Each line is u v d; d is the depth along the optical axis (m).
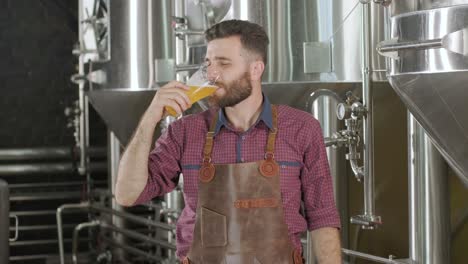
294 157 2.50
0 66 7.42
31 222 7.23
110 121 5.18
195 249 2.51
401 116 3.72
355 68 3.58
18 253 7.13
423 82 2.46
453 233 3.62
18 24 7.45
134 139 2.46
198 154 2.54
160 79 4.65
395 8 2.57
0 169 6.96
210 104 2.50
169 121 4.55
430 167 3.19
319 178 2.53
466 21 2.33
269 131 2.52
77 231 6.33
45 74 7.50
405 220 3.93
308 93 3.69
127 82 4.81
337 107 3.45
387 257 3.94
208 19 4.02
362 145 3.53
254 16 3.77
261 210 2.46
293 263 2.49
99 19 5.11
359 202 3.85
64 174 7.45
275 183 2.47
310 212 2.56
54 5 7.49
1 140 7.43
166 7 4.64
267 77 3.73
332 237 2.53
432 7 2.41
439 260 3.21
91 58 5.25
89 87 5.27
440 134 2.62
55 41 7.52
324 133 3.69
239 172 2.47
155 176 2.57
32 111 7.48
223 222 2.48
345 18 3.59
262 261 2.46
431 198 3.20
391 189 3.84
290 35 3.70
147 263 6.51
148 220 5.35
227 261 2.47
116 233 6.35
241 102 2.53
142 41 4.73
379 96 3.64
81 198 7.12
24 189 7.27
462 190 3.57
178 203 4.92
